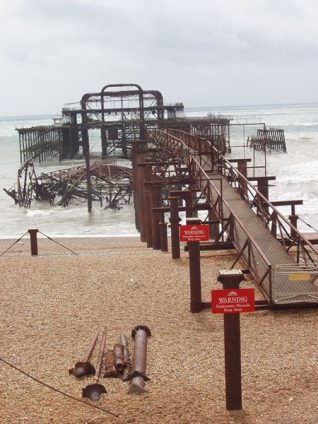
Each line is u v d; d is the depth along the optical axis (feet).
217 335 42.98
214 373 35.37
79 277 60.75
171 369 36.40
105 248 94.43
